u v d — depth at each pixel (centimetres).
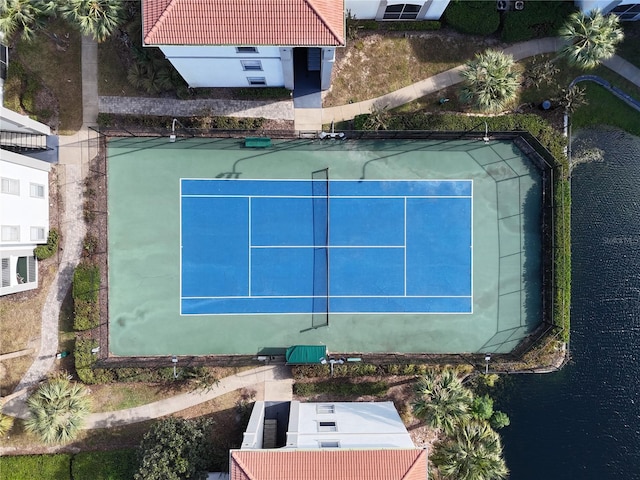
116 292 2620
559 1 2570
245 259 2641
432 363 2612
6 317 2606
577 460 2698
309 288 2653
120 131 2588
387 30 2636
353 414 2453
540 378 2714
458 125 2589
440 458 2325
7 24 2208
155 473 2220
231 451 2067
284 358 2628
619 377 2727
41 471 2558
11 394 2600
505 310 2684
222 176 2628
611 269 2738
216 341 2639
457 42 2659
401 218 2656
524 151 2664
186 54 2123
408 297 2664
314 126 2628
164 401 2620
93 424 2603
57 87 2594
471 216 2672
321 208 2650
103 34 2266
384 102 2641
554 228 2609
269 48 2070
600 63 2672
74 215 2606
